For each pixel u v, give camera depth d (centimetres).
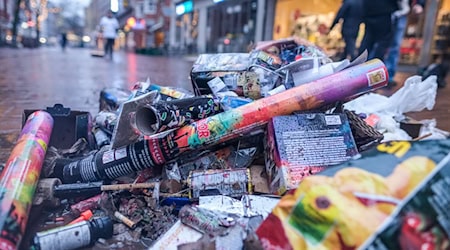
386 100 272
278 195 152
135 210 155
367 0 452
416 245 95
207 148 175
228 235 127
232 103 177
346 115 173
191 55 1778
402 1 498
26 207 131
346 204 99
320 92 174
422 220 96
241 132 169
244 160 177
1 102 383
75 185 161
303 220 103
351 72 180
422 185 98
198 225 136
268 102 170
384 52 474
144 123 163
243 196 153
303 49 231
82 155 202
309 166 153
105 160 170
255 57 212
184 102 169
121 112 164
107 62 1193
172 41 2367
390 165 103
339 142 161
